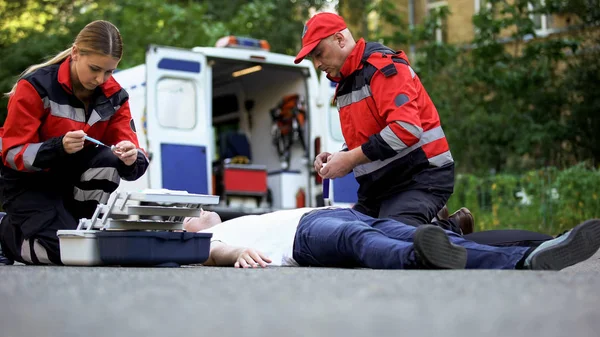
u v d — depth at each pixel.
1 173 4.79
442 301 2.10
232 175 9.66
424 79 14.74
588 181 11.25
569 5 15.00
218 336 1.51
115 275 3.20
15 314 1.87
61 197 4.82
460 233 5.04
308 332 1.57
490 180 11.85
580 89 14.70
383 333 1.55
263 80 10.80
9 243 4.90
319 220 4.25
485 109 14.71
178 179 8.67
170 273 3.38
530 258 3.40
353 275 3.09
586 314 1.84
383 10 15.77
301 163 10.35
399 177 4.80
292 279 2.91
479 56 14.52
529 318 1.77
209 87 9.05
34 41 16.80
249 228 4.64
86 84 4.54
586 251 3.46
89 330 1.58
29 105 4.54
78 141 4.43
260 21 19.69
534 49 14.30
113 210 4.22
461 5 19.30
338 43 4.86
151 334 1.53
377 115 4.80
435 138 4.82
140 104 8.94
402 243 3.57
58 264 4.73
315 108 10.28
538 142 14.35
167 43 17.05
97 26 4.46
